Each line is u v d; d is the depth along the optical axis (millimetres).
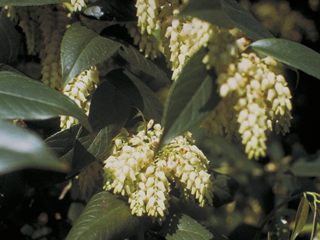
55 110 235
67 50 285
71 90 285
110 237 276
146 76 427
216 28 225
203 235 311
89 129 235
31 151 215
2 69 351
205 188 278
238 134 244
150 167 272
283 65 288
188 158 278
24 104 236
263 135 216
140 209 271
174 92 218
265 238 431
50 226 435
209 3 223
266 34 293
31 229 429
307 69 234
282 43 245
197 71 222
